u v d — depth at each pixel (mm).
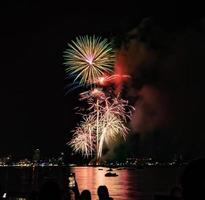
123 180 152875
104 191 9219
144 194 92688
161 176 184250
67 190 9336
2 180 121250
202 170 2236
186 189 2254
